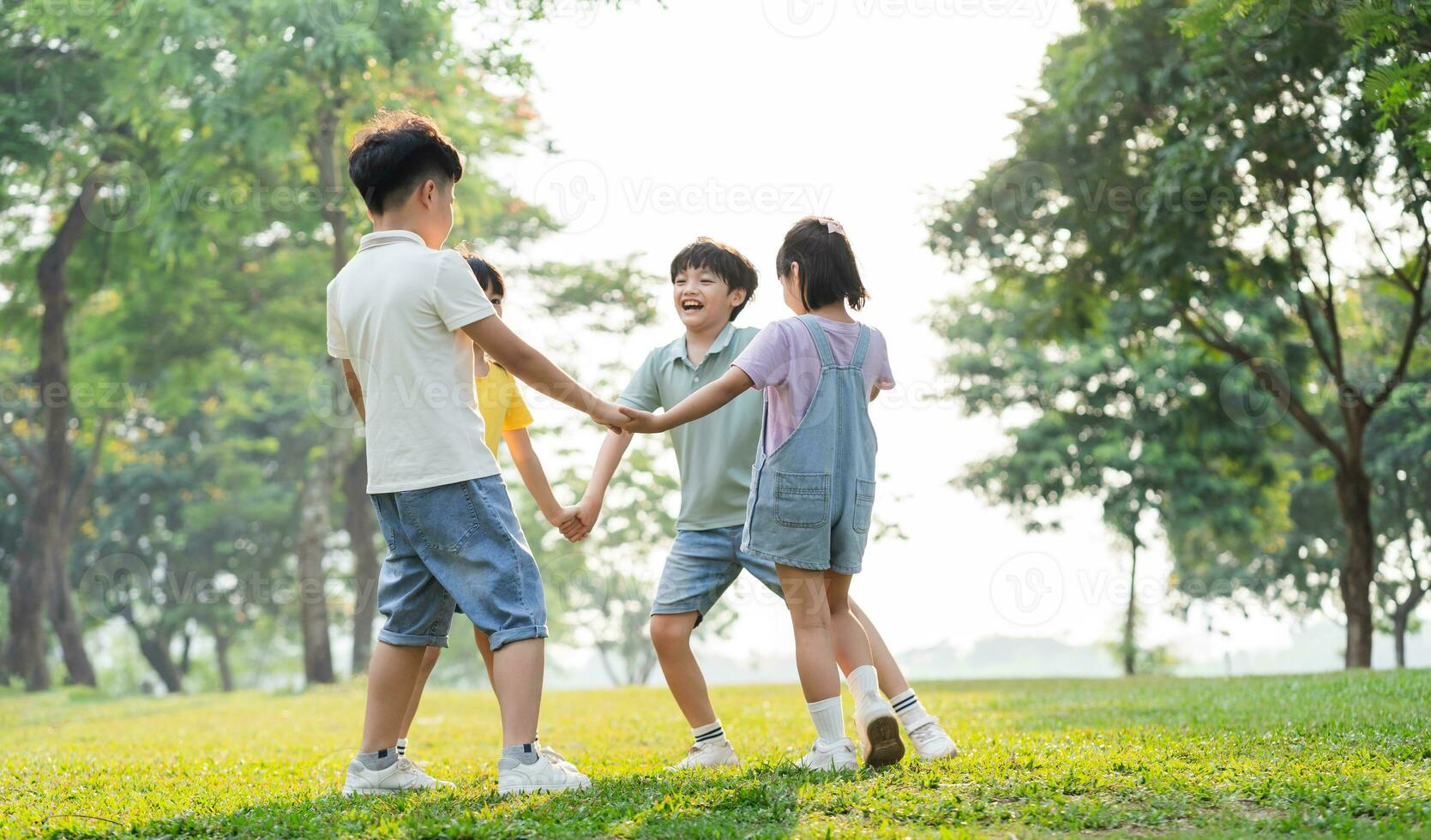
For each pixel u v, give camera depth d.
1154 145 11.67
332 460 20.78
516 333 3.31
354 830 2.71
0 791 3.81
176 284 18.92
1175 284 12.40
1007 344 20.77
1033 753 3.74
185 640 30.41
